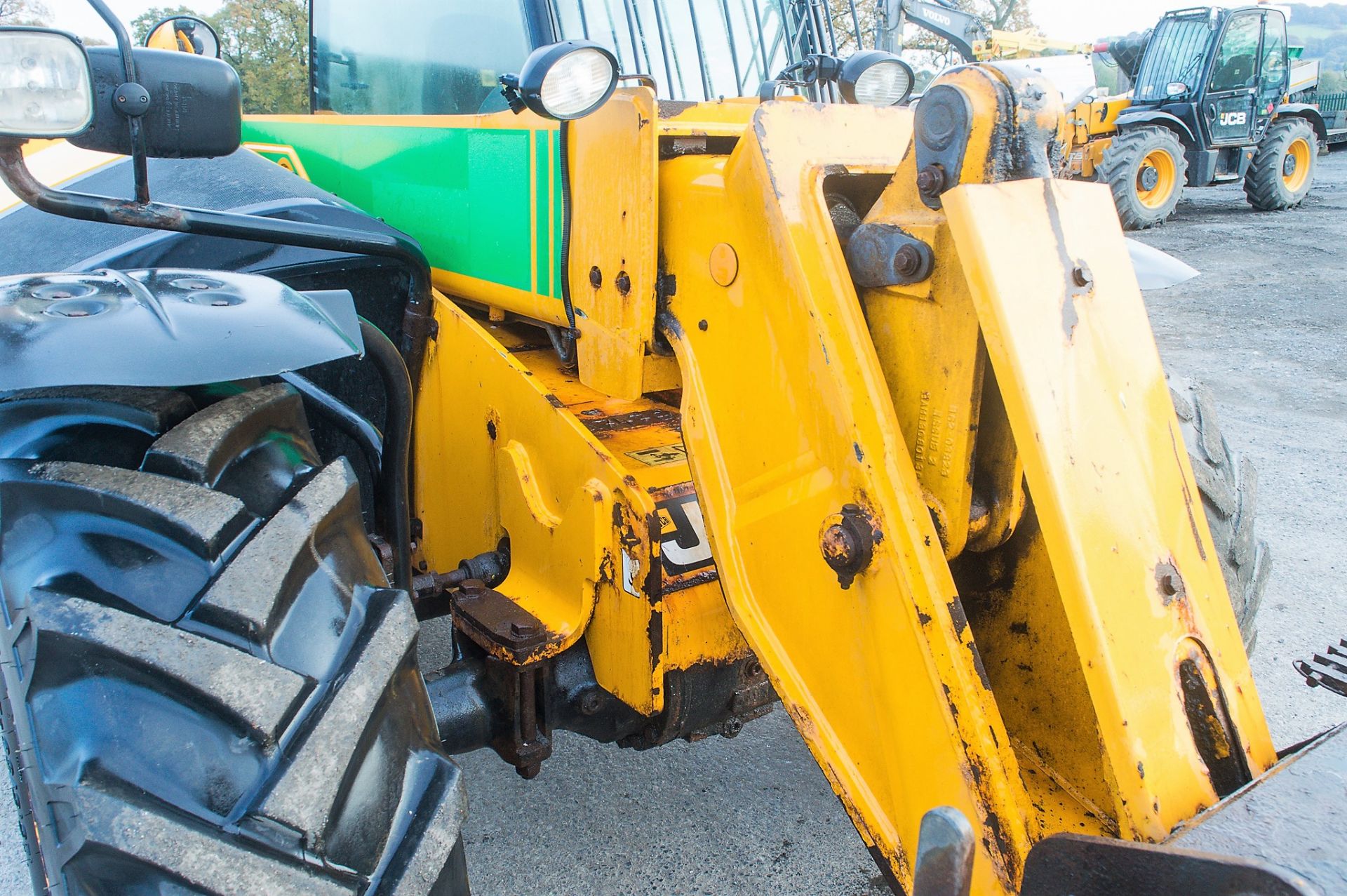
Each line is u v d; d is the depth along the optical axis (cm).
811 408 137
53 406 137
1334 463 441
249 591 121
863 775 138
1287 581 333
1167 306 775
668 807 230
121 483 126
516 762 187
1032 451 118
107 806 108
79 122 138
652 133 158
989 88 123
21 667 118
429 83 242
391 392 183
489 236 212
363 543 146
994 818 121
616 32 212
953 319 128
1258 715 131
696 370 157
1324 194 1448
